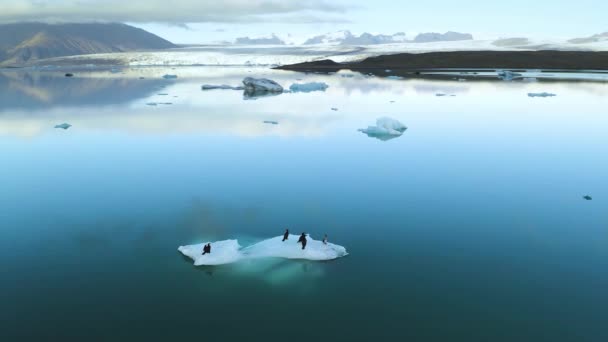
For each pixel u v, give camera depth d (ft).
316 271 66.44
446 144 144.97
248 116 197.67
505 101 248.11
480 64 586.45
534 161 124.88
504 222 83.35
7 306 57.82
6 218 84.99
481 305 58.54
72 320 55.21
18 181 106.83
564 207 90.43
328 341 52.06
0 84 382.63
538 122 184.65
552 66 549.13
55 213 87.25
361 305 58.65
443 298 60.18
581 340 52.24
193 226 81.46
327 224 82.28
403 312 57.21
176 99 261.03
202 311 57.26
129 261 69.31
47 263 68.44
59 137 154.51
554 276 65.36
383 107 227.61
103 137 154.20
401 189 100.89
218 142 146.41
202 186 102.83
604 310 57.52
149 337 52.37
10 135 157.69
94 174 112.16
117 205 91.40
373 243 75.10
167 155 130.11
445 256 70.95
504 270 67.00
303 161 123.65
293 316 56.44
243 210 88.84
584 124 179.42
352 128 170.81
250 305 58.70
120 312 56.95
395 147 140.36
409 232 79.10
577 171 114.93
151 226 81.56
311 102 247.29
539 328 54.24
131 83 391.04
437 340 52.29
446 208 89.81
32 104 239.91
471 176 110.42
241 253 70.23
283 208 89.66
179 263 68.64
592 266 68.03
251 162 122.52
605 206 90.84
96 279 64.23
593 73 461.78
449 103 241.96
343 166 118.73
